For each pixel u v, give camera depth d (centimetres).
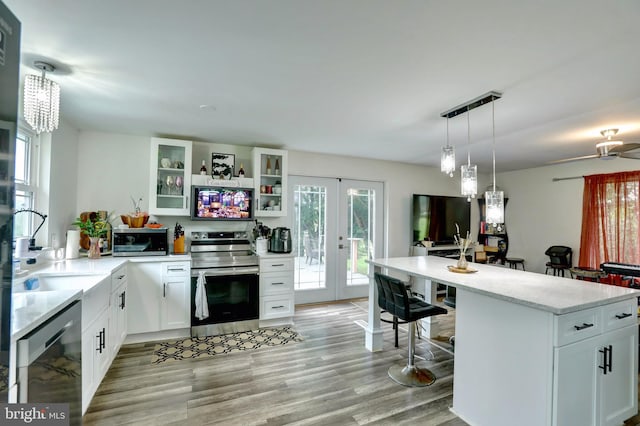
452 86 225
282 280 372
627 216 432
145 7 141
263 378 249
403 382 244
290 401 219
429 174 571
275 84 225
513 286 200
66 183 317
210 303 340
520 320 175
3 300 89
